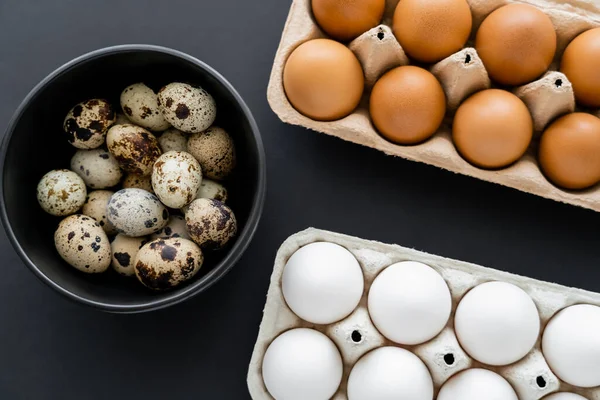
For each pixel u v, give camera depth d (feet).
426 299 1.45
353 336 1.51
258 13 1.73
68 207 1.49
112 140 1.49
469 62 1.47
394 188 1.71
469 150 1.53
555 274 1.70
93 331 1.69
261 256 1.70
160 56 1.49
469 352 1.51
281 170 1.72
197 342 1.69
